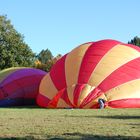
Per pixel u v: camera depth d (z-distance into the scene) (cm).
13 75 4331
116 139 1538
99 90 3500
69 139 1544
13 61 6594
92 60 3703
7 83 4238
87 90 3491
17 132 1755
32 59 6888
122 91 3497
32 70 4538
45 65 8994
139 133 1702
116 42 3994
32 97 4316
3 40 6619
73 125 1997
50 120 2266
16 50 6662
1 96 4169
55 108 3547
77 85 3556
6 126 1969
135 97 3497
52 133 1717
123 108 3416
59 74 3725
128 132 1731
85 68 3653
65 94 3547
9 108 3644
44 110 3219
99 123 2088
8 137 1611
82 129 1839
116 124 2036
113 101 3450
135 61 3747
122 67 3653
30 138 1571
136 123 2084
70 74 3662
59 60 3931
